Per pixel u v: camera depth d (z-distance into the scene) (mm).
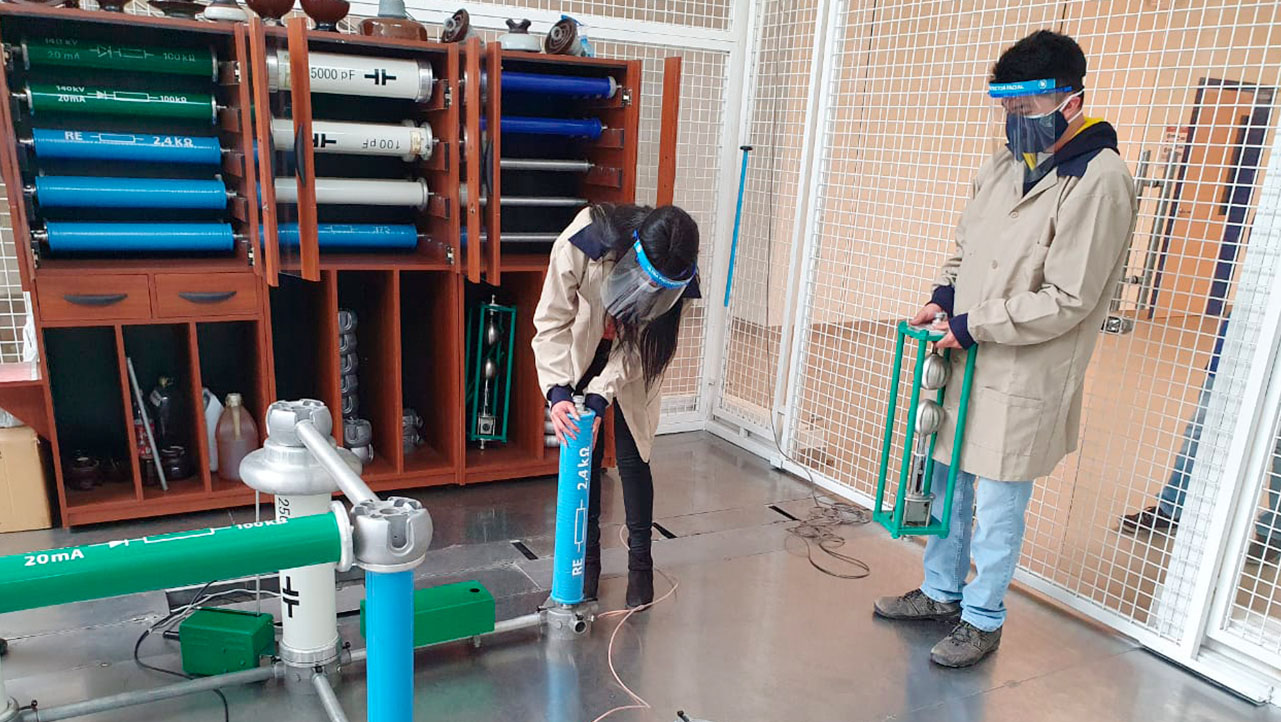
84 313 2590
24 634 2229
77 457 2928
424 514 909
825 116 3314
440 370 3258
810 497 3422
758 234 3881
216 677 1978
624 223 2070
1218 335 2320
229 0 2699
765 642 2375
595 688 2129
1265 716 2152
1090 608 2561
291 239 2754
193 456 3066
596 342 2211
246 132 2586
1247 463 2219
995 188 2143
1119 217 1904
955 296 2230
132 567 803
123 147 2670
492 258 2895
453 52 2719
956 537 2445
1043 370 2051
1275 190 2100
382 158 3238
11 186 2416
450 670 2174
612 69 3152
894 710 2104
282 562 865
